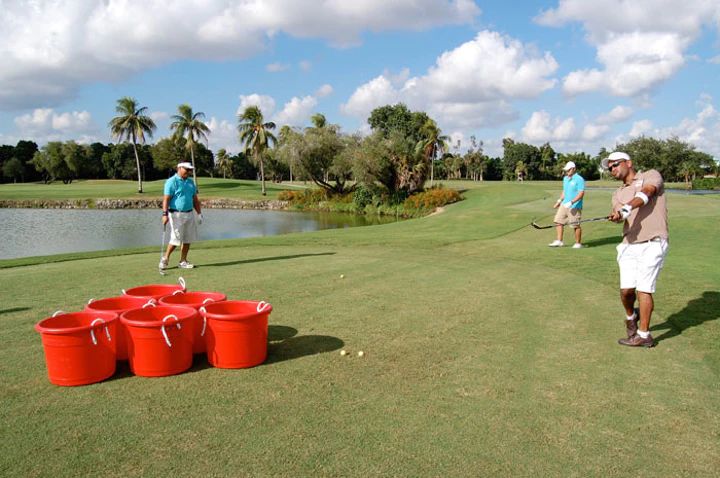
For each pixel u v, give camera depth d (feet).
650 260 15.78
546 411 11.89
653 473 9.52
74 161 299.58
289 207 162.20
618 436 10.81
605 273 27.55
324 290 24.20
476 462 9.81
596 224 50.16
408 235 48.01
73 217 126.21
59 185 257.55
